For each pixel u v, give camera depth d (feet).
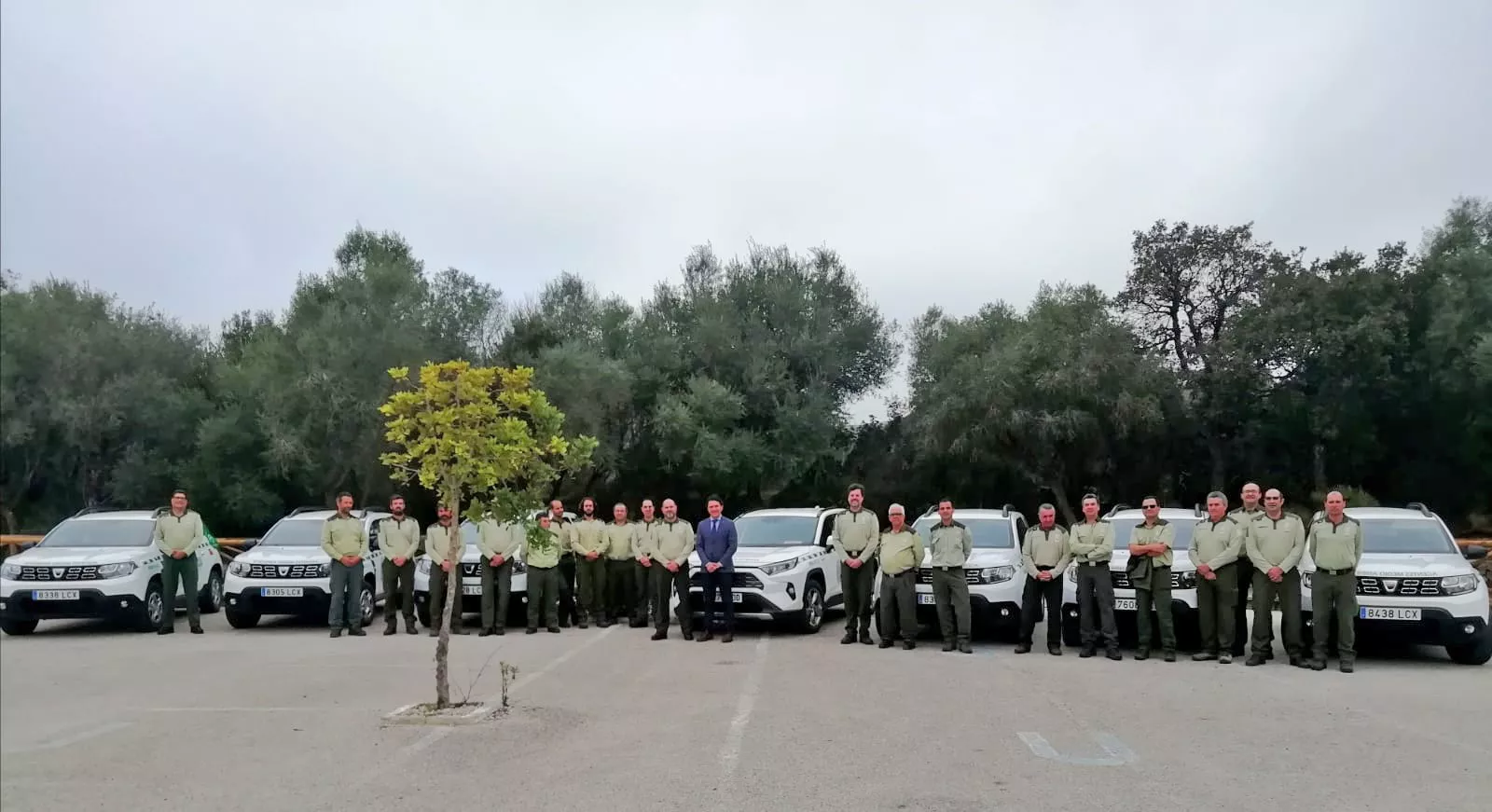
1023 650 42.73
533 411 30.81
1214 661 39.93
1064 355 122.93
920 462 138.62
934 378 136.56
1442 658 40.83
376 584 55.98
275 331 117.39
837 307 139.33
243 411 111.86
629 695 32.01
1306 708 29.66
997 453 130.31
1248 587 41.11
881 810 19.42
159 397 108.06
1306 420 121.60
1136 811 19.24
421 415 29.86
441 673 29.58
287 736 26.66
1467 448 114.21
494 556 49.19
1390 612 37.83
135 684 34.94
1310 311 119.34
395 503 50.16
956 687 33.40
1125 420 119.24
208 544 61.93
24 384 103.04
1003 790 20.76
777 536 53.06
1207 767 22.53
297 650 43.80
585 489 128.26
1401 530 42.50
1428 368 114.73
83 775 23.02
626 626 53.62
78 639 48.44
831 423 131.13
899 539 43.78
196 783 22.22
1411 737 25.52
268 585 50.90
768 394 129.39
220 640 47.93
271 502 110.01
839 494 139.85
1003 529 49.90
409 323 108.68
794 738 25.67
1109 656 40.52
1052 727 26.91
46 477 107.86
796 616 48.98
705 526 46.78
